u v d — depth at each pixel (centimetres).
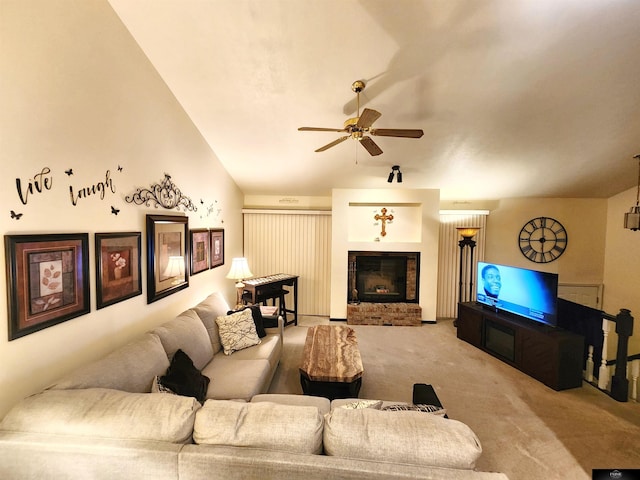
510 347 375
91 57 205
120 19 231
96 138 212
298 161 439
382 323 519
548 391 315
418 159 424
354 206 558
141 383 191
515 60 255
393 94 298
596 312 332
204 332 283
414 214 554
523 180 480
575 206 549
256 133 371
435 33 234
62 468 129
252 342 319
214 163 418
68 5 187
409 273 542
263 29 237
